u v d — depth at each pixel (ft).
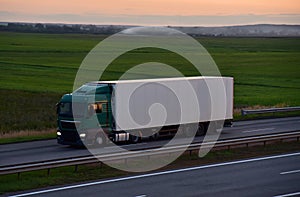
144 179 104.32
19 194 92.17
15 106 240.94
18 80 340.18
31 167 103.60
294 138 157.69
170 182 101.60
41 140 158.61
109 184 99.86
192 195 91.09
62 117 144.25
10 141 153.79
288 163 121.19
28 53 517.55
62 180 103.24
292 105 254.47
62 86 315.37
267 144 147.43
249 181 102.53
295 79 375.66
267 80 365.81
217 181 102.53
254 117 211.41
